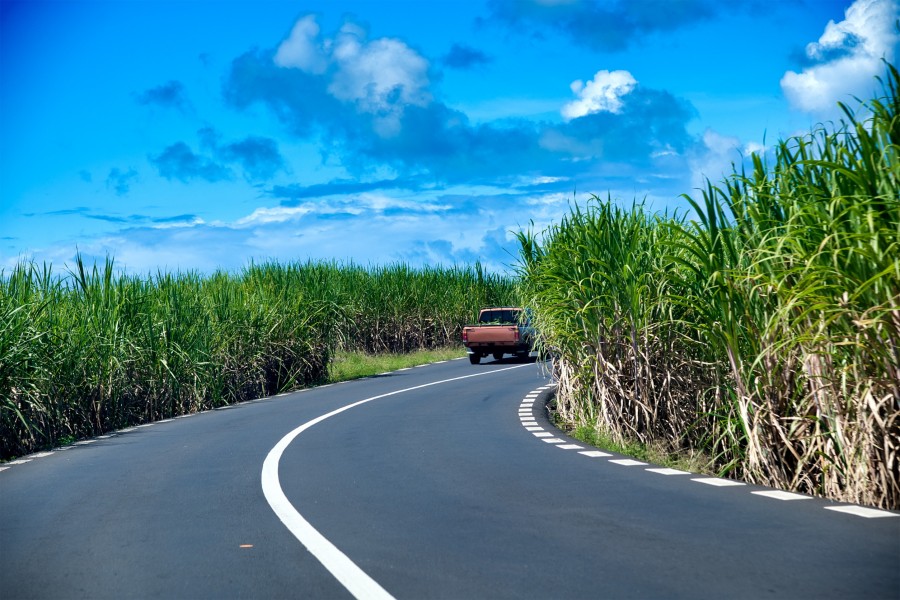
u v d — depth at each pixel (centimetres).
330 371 2928
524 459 1155
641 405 1273
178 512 870
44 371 1566
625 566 627
